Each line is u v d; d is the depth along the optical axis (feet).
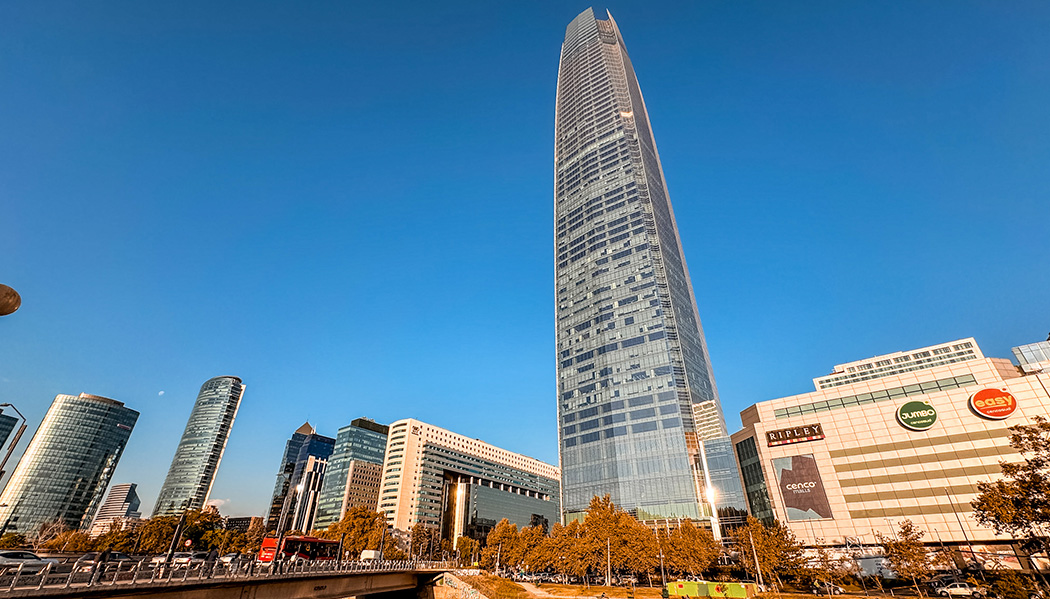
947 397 263.70
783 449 300.40
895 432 270.26
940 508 244.22
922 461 257.55
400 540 524.93
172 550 132.67
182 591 112.98
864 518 260.01
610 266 549.95
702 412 440.04
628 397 451.94
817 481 281.54
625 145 650.84
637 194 586.45
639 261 529.04
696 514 352.49
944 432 257.55
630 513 385.91
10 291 28.84
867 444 275.59
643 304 497.05
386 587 223.51
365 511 450.30
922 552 200.64
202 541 381.40
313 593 164.86
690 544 247.70
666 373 443.32
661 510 372.17
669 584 200.34
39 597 82.79
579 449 458.09
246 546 413.80
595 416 463.83
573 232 624.18
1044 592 101.19
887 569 223.51
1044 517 101.30
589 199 634.02
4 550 123.95
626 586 246.88
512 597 183.21
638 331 484.33
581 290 562.66
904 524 214.90
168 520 364.79
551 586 257.34
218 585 120.16
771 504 296.10
